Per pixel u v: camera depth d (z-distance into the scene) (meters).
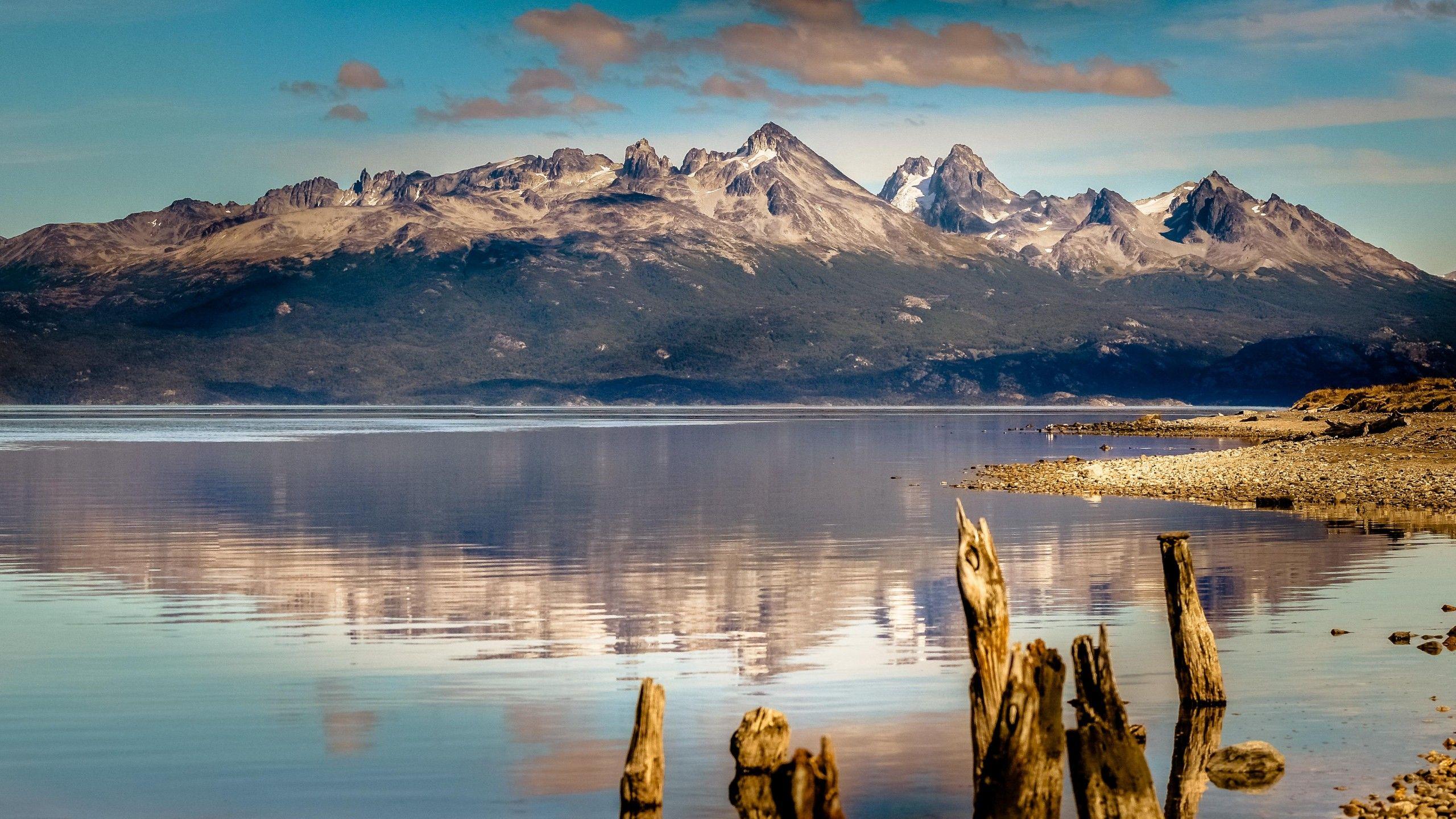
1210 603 38.34
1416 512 64.31
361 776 23.52
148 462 120.88
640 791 21.42
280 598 41.66
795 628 36.28
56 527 62.81
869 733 25.73
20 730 26.22
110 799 22.42
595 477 101.50
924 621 37.47
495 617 38.19
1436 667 30.06
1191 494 77.25
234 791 22.80
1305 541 52.41
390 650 33.53
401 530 61.84
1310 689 28.19
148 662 32.16
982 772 19.66
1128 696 27.97
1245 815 20.83
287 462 122.38
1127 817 19.62
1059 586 42.16
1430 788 21.30
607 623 37.19
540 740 25.62
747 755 21.25
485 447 156.88
